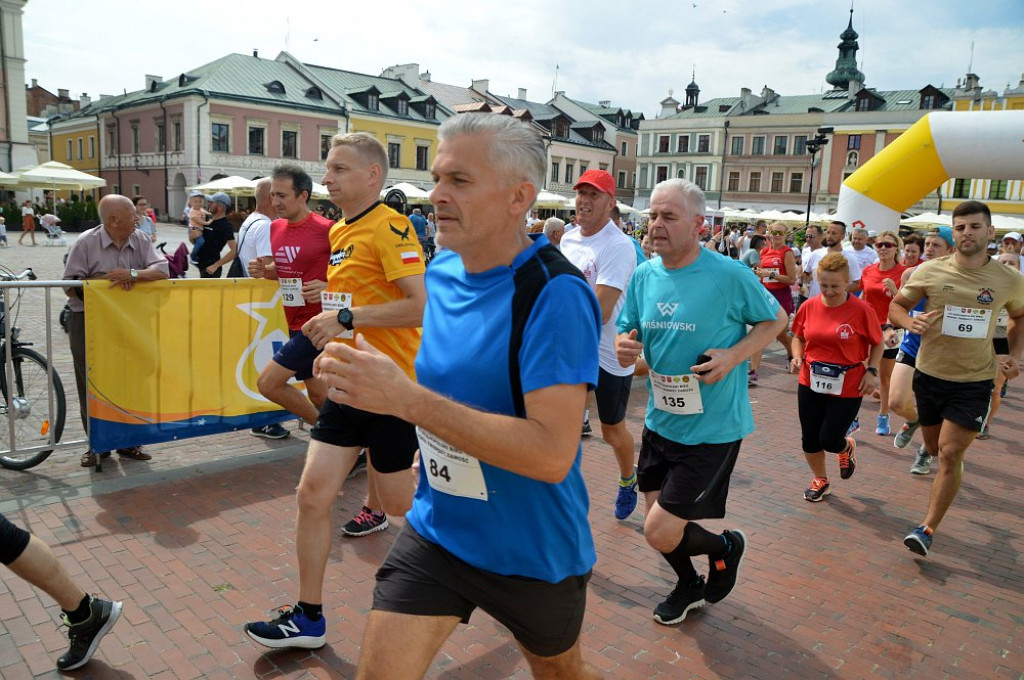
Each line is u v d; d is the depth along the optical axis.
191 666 2.87
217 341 5.14
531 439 1.58
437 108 54.94
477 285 1.79
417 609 1.86
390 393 1.53
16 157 44.16
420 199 33.50
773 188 59.47
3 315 4.76
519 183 1.70
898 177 13.15
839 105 59.75
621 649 3.16
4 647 2.93
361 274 3.35
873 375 4.71
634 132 69.81
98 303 4.61
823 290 4.76
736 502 4.98
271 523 4.14
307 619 2.94
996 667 3.15
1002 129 12.09
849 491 5.29
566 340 1.61
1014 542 4.50
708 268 3.19
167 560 3.68
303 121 47.19
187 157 44.75
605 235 4.46
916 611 3.60
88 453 4.89
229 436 5.70
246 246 5.63
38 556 2.63
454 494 1.85
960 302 4.31
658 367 3.28
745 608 3.56
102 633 2.82
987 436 6.99
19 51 43.62
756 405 7.83
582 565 1.93
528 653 1.98
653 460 3.41
